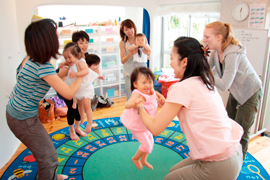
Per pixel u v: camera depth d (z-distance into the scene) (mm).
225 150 1304
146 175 2193
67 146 2705
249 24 2717
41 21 1532
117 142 2809
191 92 1334
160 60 4883
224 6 2996
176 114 1361
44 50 1519
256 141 2883
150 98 1855
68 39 3879
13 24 2857
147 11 4352
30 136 1684
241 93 2139
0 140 2305
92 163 2375
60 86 1633
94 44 4074
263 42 2584
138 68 1859
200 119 1336
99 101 3979
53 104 3492
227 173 1330
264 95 2885
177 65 1405
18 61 2971
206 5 3445
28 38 1506
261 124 3027
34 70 1566
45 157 1741
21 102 1616
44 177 1775
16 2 3006
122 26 3021
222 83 1994
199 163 1420
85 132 3049
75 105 2609
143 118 1453
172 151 2609
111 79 4406
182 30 4238
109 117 3592
